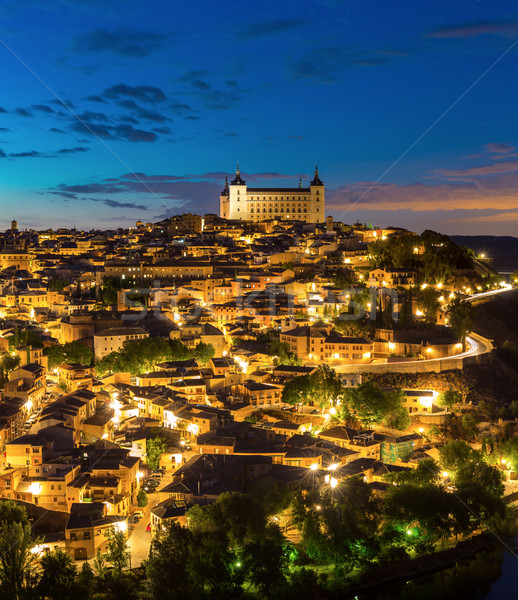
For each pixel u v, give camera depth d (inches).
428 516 7559.1
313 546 7086.6
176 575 6304.1
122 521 7071.9
